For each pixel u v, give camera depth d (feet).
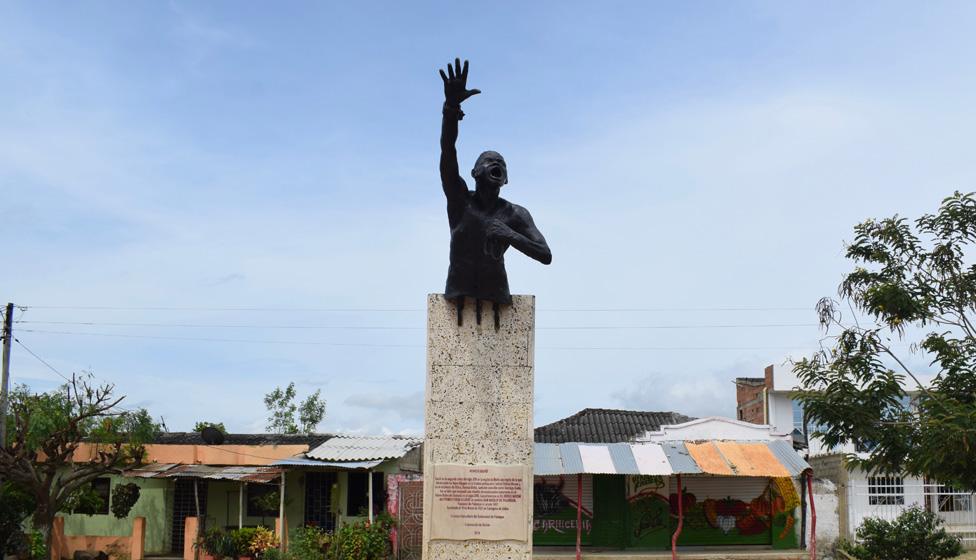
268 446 89.97
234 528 88.12
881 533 71.97
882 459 39.17
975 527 81.66
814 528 78.43
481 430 30.25
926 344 39.11
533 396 30.48
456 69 27.50
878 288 39.70
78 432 78.74
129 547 85.51
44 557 75.61
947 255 40.09
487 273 30.01
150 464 89.45
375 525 76.64
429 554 29.66
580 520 83.71
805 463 81.30
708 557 81.66
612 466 81.76
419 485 81.41
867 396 39.37
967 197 39.81
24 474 75.31
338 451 86.22
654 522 90.07
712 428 91.50
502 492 29.94
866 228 42.01
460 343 30.63
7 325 80.59
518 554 29.66
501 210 29.76
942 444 33.91
